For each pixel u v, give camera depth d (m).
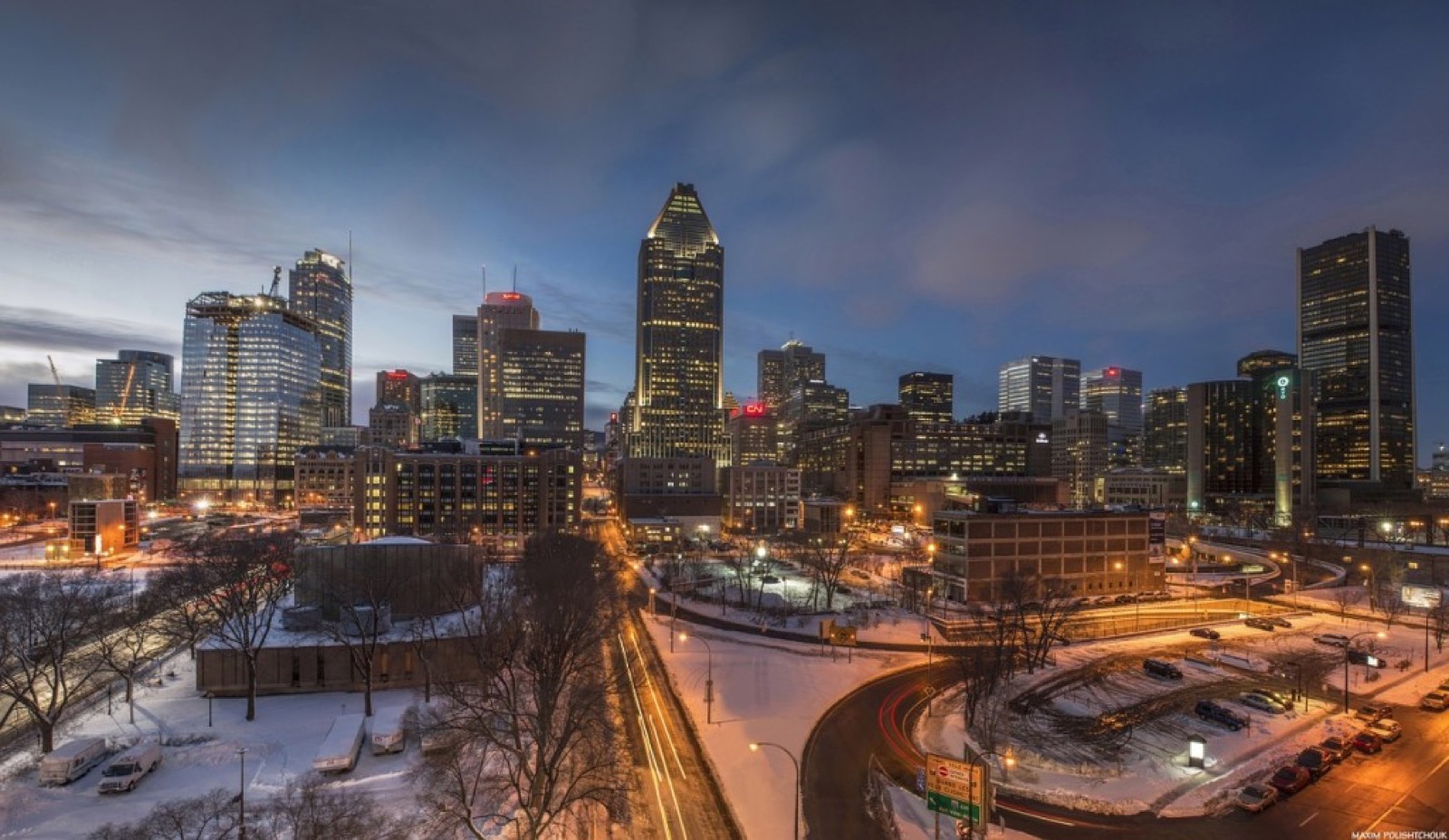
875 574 156.50
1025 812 51.97
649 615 115.25
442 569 89.25
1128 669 86.62
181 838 42.75
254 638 76.56
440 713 65.00
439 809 47.00
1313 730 67.56
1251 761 60.56
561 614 69.94
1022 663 87.50
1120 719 70.38
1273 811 52.22
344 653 75.38
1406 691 78.81
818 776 57.44
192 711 69.25
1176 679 82.50
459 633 78.50
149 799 51.72
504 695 61.97
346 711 69.50
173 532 196.25
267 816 47.97
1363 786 56.12
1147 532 133.25
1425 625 107.50
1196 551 188.25
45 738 58.53
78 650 84.06
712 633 103.38
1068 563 127.62
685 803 53.03
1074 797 53.62
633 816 51.06
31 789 52.81
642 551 197.50
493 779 52.75
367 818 47.19
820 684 79.94
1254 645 97.25
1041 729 67.81
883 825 49.97
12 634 70.31
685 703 73.38
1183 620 113.44
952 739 65.19
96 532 149.38
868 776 57.44
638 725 67.94
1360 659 87.44
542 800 49.50
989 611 103.81
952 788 44.25
